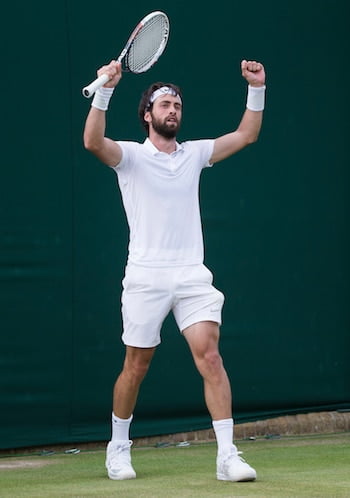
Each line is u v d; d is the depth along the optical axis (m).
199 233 10.87
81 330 13.70
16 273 13.37
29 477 11.40
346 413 15.24
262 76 11.11
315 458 12.59
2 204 13.28
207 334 10.50
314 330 15.04
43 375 13.48
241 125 11.28
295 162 14.97
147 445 14.09
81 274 13.71
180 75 14.34
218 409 10.45
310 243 15.05
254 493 9.73
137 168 10.67
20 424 13.36
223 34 14.57
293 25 14.96
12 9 13.34
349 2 15.23
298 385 14.93
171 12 14.29
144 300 10.66
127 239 14.00
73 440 13.63
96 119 10.27
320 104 15.12
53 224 13.56
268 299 14.77
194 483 10.50
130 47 10.91
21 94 13.38
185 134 14.34
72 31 13.66
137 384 10.97
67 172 13.64
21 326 13.38
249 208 14.69
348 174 15.24
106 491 10.09
